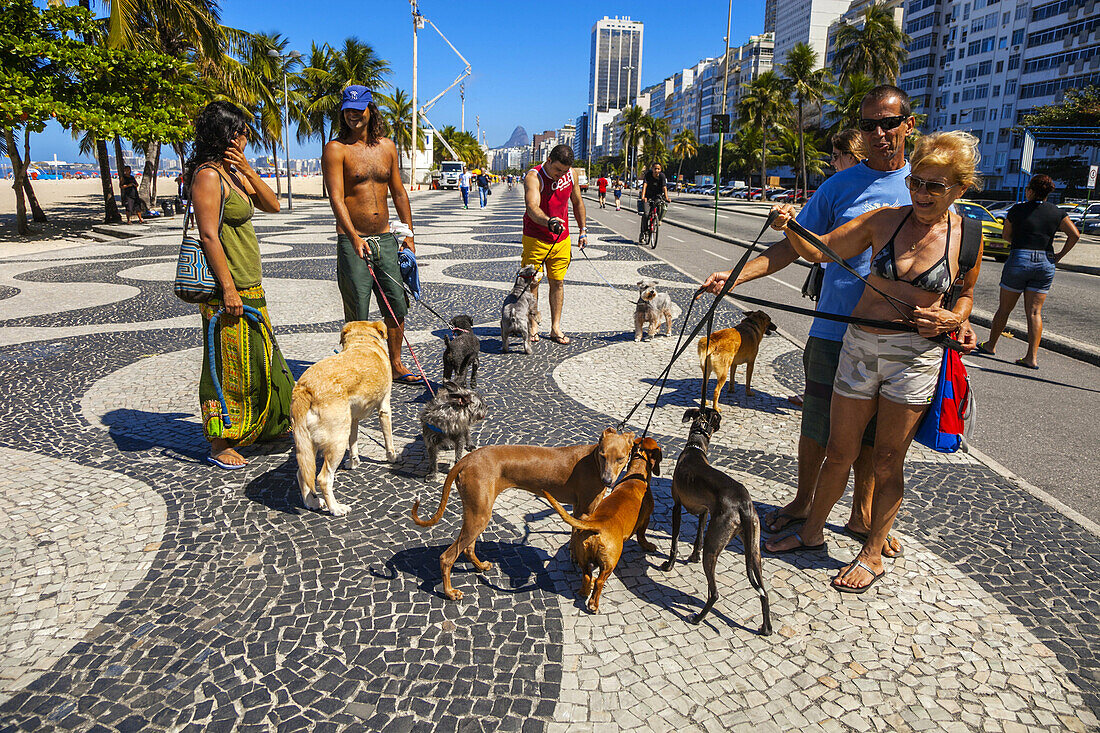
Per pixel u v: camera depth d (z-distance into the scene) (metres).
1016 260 7.55
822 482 3.51
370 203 5.91
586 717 2.48
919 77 87.00
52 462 4.54
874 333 3.12
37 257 15.23
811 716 2.51
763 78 73.69
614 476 3.33
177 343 7.66
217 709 2.47
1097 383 7.04
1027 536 3.85
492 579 3.37
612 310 10.21
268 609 3.06
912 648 2.91
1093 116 39.72
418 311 9.78
